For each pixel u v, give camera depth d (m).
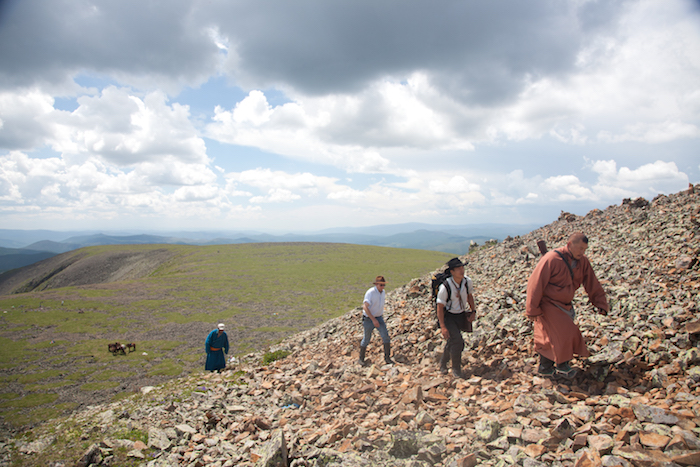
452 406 5.24
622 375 5.14
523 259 16.69
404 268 74.06
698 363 4.73
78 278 105.38
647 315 6.46
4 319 35.12
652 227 13.37
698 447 3.12
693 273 7.75
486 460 3.73
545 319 5.49
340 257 90.25
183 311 41.22
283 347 16.06
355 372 8.31
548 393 4.88
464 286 6.55
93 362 24.25
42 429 6.59
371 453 4.32
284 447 4.58
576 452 3.53
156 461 5.32
